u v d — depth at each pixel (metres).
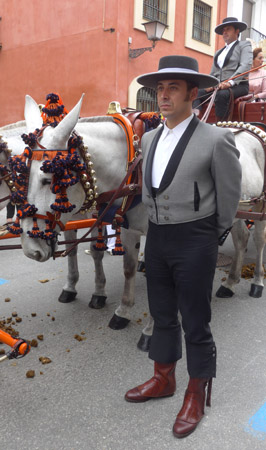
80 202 2.40
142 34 9.62
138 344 3.07
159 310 2.35
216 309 3.77
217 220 2.12
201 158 1.97
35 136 2.21
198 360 2.20
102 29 9.27
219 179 2.00
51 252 2.35
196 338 2.18
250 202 3.52
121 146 2.78
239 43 4.67
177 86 1.96
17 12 10.99
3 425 2.25
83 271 4.69
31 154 2.18
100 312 3.65
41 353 2.97
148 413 2.36
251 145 3.74
